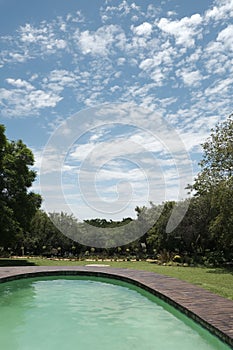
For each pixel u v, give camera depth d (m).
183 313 8.00
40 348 6.59
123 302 10.34
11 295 11.47
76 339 7.08
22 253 28.80
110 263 20.06
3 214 19.45
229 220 17.12
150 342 6.77
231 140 18.33
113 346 6.63
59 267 16.34
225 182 17.45
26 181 22.31
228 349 5.78
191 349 6.27
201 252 23.38
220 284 11.45
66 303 10.33
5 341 7.00
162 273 14.48
